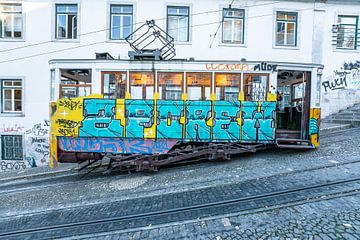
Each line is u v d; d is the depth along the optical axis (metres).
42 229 4.82
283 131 8.55
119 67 7.68
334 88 13.73
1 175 11.11
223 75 7.70
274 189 5.53
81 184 7.68
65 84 7.83
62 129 7.76
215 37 12.88
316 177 5.98
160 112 7.64
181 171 7.70
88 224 4.84
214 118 7.64
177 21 12.96
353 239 3.54
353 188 5.22
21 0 12.77
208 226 4.27
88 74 7.98
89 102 7.68
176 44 12.80
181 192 6.01
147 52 8.47
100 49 12.79
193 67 7.66
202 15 12.86
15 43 12.84
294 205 4.69
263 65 7.73
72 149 7.76
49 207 6.05
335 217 4.15
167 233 4.20
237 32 13.09
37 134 12.86
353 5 13.55
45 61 12.86
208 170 7.44
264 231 3.95
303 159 7.48
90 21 12.77
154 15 12.77
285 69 7.93
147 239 4.07
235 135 7.67
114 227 4.60
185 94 7.66
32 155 12.87
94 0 12.73
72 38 12.97
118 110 7.65
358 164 6.68
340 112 13.37
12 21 13.02
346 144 8.70
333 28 13.53
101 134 7.67
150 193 6.21
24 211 5.99
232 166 7.55
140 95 7.71
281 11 13.05
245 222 4.28
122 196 6.26
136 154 7.73
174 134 7.64
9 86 13.01
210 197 5.50
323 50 13.59
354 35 13.79
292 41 13.31
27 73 12.85
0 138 12.86
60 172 10.05
